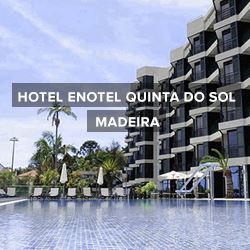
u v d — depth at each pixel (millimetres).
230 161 31547
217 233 7527
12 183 28703
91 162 58656
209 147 36812
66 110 41094
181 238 6809
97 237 6934
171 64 46469
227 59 33312
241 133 30828
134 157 58469
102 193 32875
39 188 30312
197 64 40219
